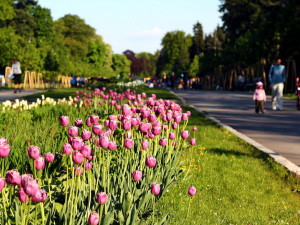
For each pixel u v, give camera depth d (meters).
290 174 5.22
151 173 3.82
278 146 7.71
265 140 8.43
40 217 2.73
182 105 17.14
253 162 6.00
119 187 3.43
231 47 51.59
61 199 3.29
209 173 5.20
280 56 33.59
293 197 4.47
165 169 4.19
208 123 10.55
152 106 5.27
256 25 42.69
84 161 2.68
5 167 3.50
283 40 31.14
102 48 94.81
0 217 2.47
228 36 63.78
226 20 59.50
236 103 19.50
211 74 67.00
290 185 4.86
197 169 5.38
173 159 4.68
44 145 4.11
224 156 6.34
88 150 2.46
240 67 50.09
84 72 49.44
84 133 2.55
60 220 2.52
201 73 77.69
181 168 5.15
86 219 2.59
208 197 4.27
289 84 35.91
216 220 3.55
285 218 3.77
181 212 3.62
